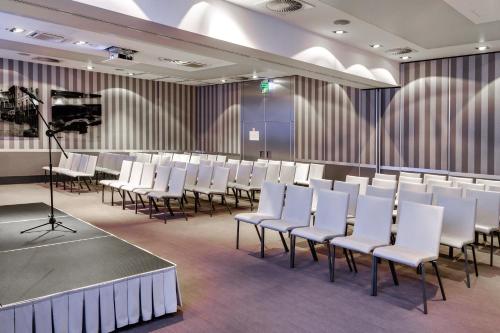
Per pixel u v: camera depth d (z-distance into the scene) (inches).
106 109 516.7
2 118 441.4
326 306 148.8
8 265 146.3
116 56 345.1
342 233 181.3
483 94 326.3
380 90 385.4
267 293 160.6
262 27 236.2
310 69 286.8
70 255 158.9
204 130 592.1
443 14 225.8
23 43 331.3
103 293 126.3
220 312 142.9
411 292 163.2
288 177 332.8
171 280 140.6
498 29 255.4
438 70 348.5
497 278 180.4
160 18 189.6
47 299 117.2
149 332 128.1
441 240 175.9
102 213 312.3
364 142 400.5
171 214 308.3
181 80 541.6
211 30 211.3
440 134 350.0
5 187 434.3
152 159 417.7
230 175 357.4
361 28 256.7
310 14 231.6
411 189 237.9
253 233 255.8
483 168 328.2
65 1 161.8
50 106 473.1
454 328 132.0
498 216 200.1
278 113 482.6
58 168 441.1
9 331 110.8
